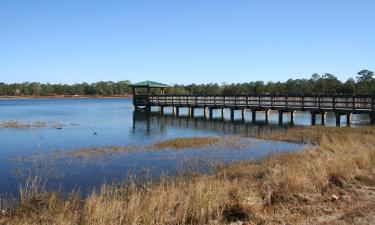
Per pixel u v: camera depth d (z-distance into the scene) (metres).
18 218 8.43
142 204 8.12
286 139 23.23
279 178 9.84
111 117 45.19
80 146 21.72
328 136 22.05
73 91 159.88
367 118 40.53
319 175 9.99
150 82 53.34
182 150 19.73
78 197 10.23
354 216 7.78
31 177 13.57
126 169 14.95
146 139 25.19
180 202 8.16
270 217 7.90
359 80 82.12
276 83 99.62
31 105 83.00
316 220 7.70
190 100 44.44
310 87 86.38
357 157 12.42
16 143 23.06
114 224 7.20
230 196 8.91
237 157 17.52
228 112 53.44
